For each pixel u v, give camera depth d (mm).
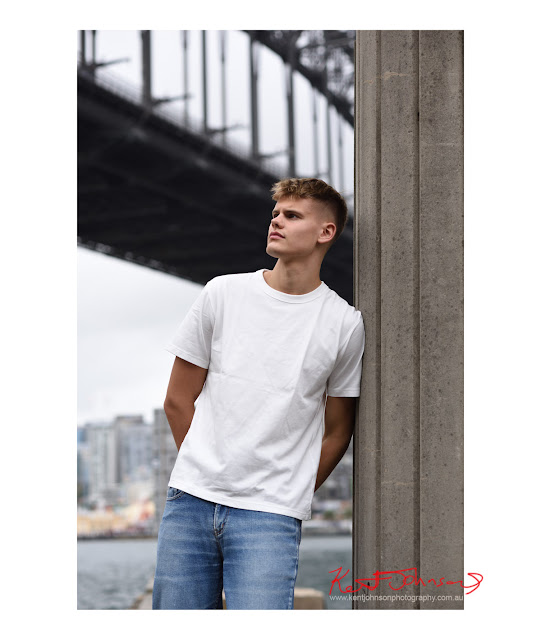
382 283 2336
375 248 2361
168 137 21344
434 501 2227
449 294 2260
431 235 2279
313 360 2326
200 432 2348
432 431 2238
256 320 2361
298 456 2320
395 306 2311
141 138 20656
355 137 2486
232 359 2340
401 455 2271
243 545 2229
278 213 2379
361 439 2365
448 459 2227
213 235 26938
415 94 2332
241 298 2387
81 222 25062
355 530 2385
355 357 2371
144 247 27234
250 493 2256
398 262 2312
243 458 2268
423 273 2277
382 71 2379
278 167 25375
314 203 2354
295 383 2309
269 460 2271
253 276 2422
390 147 2348
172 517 2320
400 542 2258
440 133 2295
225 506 2264
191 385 2443
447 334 2250
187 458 2334
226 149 23047
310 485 2318
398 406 2285
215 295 2396
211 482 2277
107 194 23609
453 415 2232
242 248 27375
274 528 2236
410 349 2281
